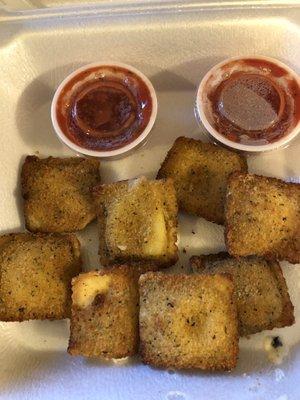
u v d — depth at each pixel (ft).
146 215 0.57
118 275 0.55
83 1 0.65
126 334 0.54
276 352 0.56
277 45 0.63
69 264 0.59
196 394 0.53
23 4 0.64
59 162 0.63
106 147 0.61
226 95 0.61
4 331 0.59
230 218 0.56
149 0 0.63
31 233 0.61
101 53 0.65
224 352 0.52
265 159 0.62
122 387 0.54
